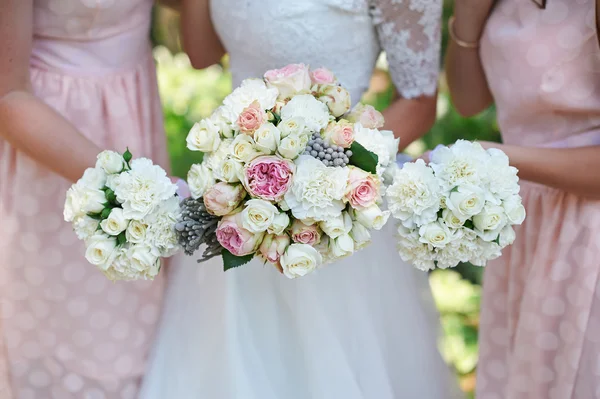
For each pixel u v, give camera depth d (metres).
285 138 1.51
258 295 1.93
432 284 3.72
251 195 1.49
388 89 3.86
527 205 2.06
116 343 2.20
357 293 2.00
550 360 2.04
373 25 2.00
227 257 1.55
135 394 2.23
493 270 2.19
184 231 1.57
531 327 2.04
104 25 2.04
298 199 1.50
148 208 1.56
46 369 2.22
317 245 1.57
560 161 1.90
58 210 2.10
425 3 1.94
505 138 2.09
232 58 2.09
